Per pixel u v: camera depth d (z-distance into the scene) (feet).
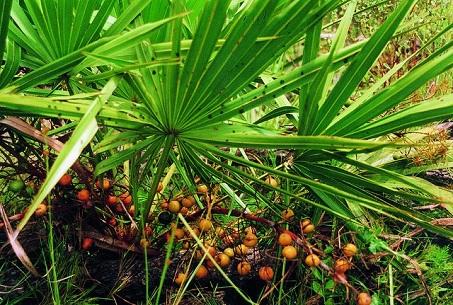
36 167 2.37
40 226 2.55
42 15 2.03
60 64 1.92
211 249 2.31
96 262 2.62
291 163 2.30
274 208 2.36
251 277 2.66
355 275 2.64
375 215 2.62
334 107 2.10
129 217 2.36
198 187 2.52
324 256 2.30
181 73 1.85
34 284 2.53
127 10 2.03
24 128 1.95
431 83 4.16
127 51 2.01
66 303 2.37
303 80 2.01
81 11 2.02
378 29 1.95
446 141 2.62
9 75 2.03
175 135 2.06
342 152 2.16
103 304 2.58
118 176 2.85
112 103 1.95
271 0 1.73
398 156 2.79
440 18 4.87
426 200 2.11
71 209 2.41
